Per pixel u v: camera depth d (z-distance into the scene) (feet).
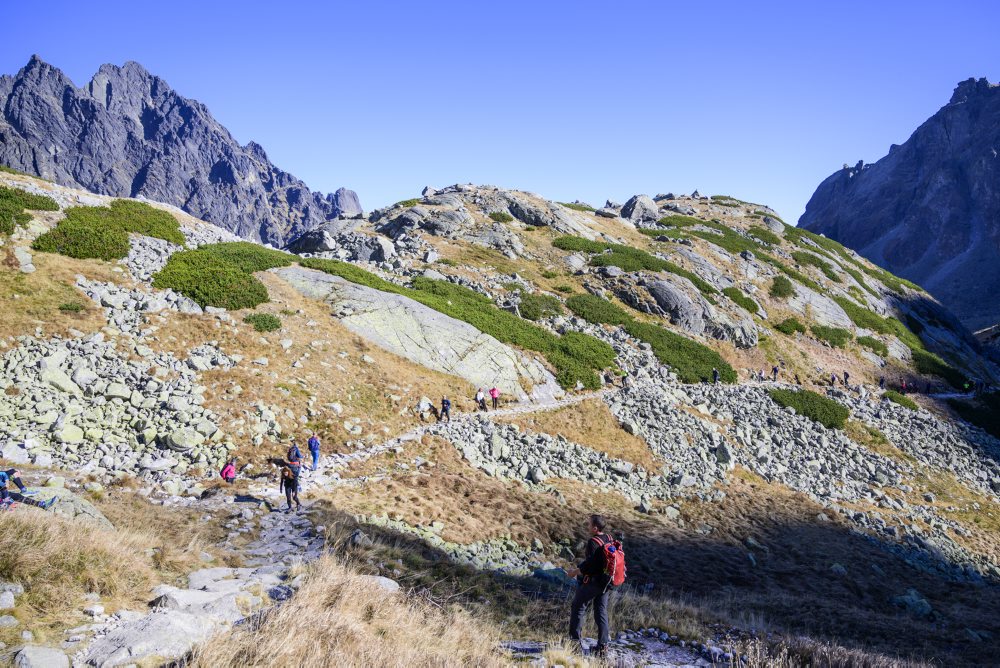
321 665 22.49
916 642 57.26
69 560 28.27
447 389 108.78
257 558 43.78
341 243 183.93
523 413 109.70
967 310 608.19
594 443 107.04
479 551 61.11
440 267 176.04
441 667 25.30
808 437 137.28
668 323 179.83
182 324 95.14
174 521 49.29
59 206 114.62
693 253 236.63
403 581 42.96
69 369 75.46
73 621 24.35
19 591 24.98
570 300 171.94
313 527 52.85
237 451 72.18
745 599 64.80
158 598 28.63
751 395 152.56
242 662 21.59
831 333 214.07
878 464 133.90
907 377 205.16
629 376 139.13
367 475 74.69
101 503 48.19
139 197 136.15
